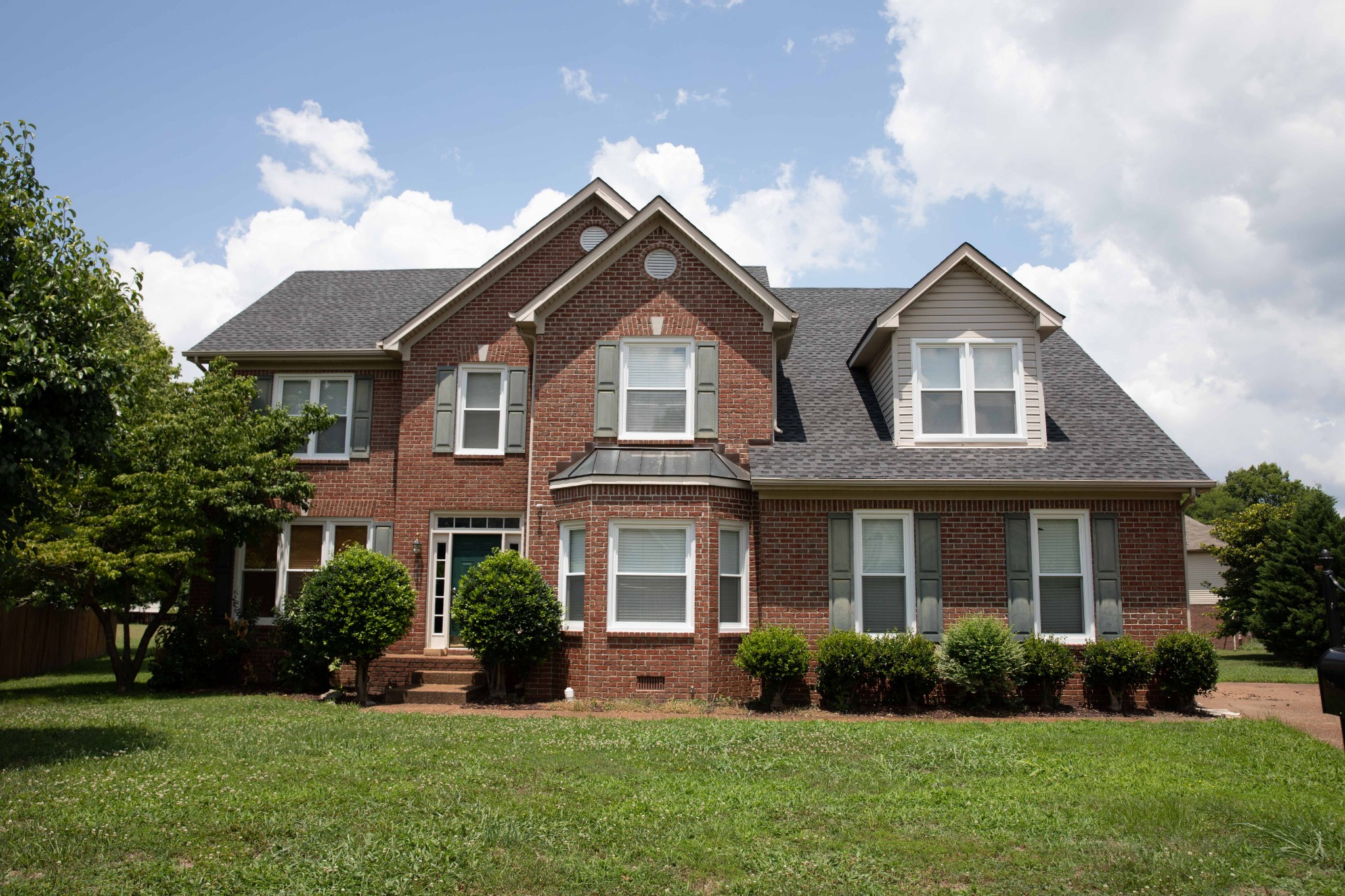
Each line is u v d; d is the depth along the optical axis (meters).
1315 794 8.96
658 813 8.04
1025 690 15.53
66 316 9.97
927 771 9.98
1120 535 16.16
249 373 19.98
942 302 17.58
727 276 17.69
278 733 11.83
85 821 7.45
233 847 6.97
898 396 17.33
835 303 23.81
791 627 16.06
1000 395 17.30
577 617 16.42
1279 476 73.62
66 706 15.12
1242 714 15.29
